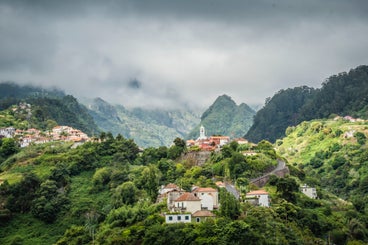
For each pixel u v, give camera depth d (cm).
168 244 19138
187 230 19350
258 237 18912
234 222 19088
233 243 18512
